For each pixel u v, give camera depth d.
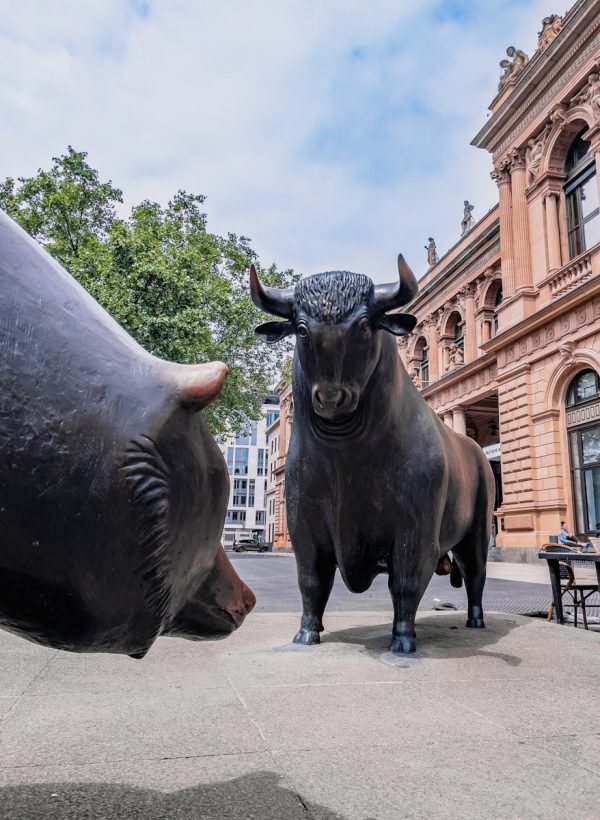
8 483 0.93
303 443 3.65
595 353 18.00
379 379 3.37
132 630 1.08
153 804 1.52
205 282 17.30
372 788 1.64
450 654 3.54
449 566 4.93
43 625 1.01
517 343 21.72
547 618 6.94
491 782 1.69
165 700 2.52
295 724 2.19
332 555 3.91
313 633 3.85
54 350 1.01
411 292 2.94
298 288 3.11
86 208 18.64
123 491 0.99
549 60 20.30
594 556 5.64
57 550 0.96
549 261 20.80
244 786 1.64
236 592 1.36
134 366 1.08
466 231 30.05
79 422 0.98
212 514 1.18
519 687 2.78
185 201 20.33
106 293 14.27
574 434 19.33
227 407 20.48
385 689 2.71
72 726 2.16
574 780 1.71
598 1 17.95
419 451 3.61
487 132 23.77
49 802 1.52
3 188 18.42
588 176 19.89
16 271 1.04
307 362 3.07
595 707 2.46
